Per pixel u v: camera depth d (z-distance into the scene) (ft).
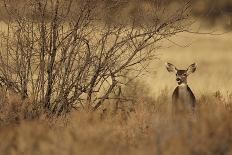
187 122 63.77
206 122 62.54
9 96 74.33
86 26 78.02
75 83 78.38
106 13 78.23
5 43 78.54
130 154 58.03
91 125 63.46
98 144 58.49
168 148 56.34
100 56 78.23
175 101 75.61
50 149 57.62
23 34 77.30
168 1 80.33
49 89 77.66
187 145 57.47
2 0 78.18
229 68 150.71
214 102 80.64
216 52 184.14
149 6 79.36
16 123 71.87
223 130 60.95
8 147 60.75
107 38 80.07
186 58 164.96
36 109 75.36
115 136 63.67
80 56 78.07
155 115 67.51
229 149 59.06
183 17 79.77
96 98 79.87
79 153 56.49
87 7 77.05
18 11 77.30
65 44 77.66
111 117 73.97
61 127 71.31
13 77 78.69
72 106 78.64
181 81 77.46
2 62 77.61
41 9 76.89
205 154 57.93
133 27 78.89
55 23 77.05
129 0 79.15
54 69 77.97
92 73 79.41
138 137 65.41
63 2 77.46
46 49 77.46
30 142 59.36
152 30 80.23
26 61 77.51
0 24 83.05
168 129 60.23
